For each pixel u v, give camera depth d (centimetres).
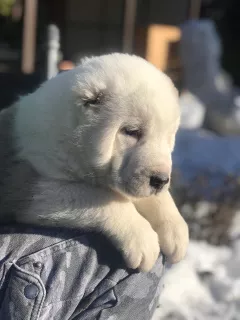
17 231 54
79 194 58
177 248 59
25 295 51
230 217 135
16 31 255
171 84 63
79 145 59
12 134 62
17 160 61
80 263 53
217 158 163
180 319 100
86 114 59
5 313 51
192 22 168
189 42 165
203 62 166
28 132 61
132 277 54
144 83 60
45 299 51
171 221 60
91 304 52
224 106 172
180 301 107
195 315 103
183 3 256
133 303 53
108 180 60
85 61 64
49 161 59
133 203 62
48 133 60
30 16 199
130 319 53
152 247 55
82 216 57
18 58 221
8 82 114
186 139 170
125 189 59
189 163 157
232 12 423
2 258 52
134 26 244
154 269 56
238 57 404
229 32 424
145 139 59
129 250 54
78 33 264
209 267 122
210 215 134
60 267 52
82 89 59
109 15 260
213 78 169
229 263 125
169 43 241
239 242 136
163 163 58
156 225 60
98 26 263
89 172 60
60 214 57
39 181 59
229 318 104
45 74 115
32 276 51
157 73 62
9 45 253
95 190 60
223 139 174
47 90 63
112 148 59
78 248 53
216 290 114
